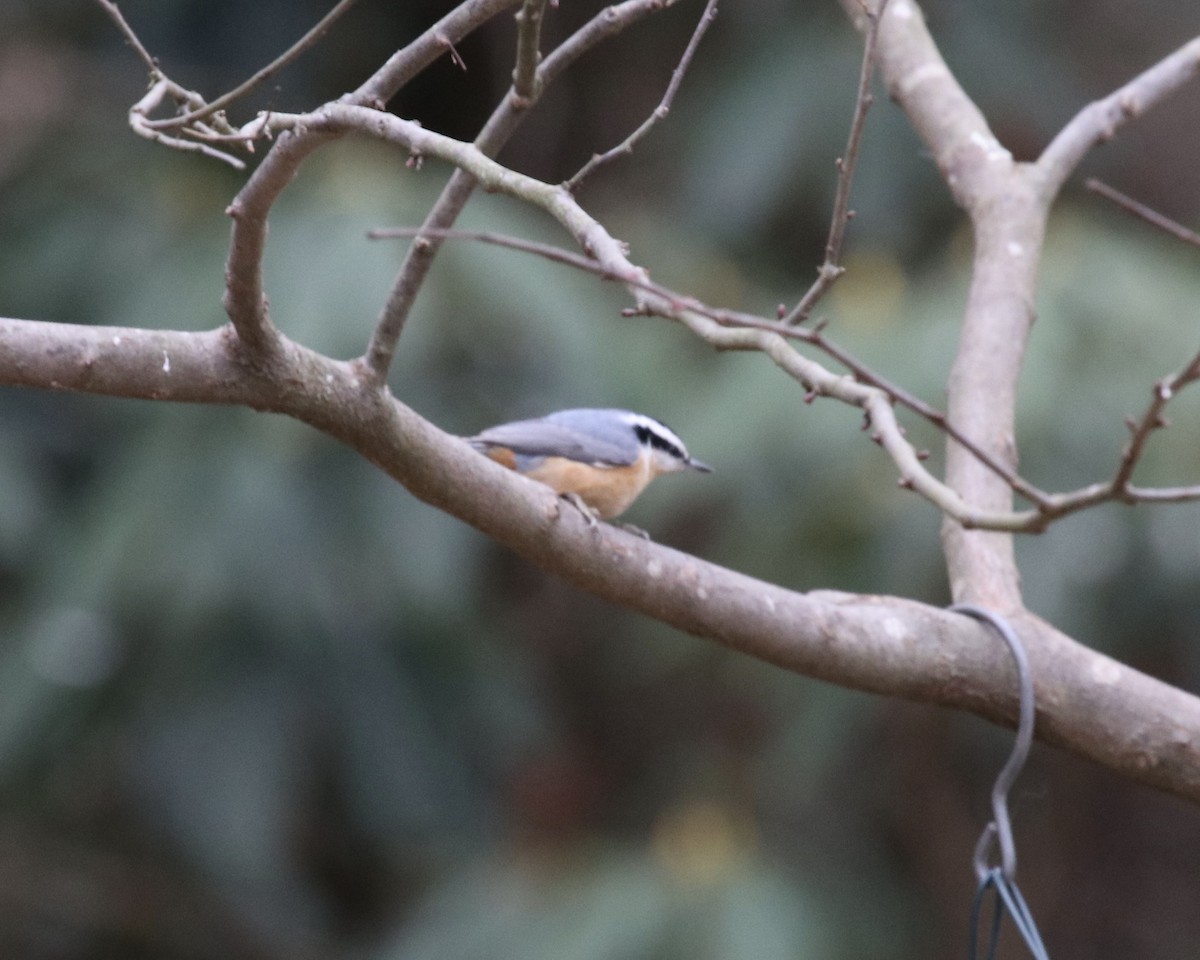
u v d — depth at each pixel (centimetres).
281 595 1149
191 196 1250
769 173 1266
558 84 1445
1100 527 1082
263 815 1192
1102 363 1087
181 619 1102
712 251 1302
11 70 1333
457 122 1466
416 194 1186
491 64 1444
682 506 1120
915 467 456
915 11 764
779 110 1274
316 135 448
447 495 517
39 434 1248
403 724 1255
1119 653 1189
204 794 1186
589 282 1266
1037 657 540
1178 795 535
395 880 1416
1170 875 1509
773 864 1255
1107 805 1503
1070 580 1077
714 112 1309
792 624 529
